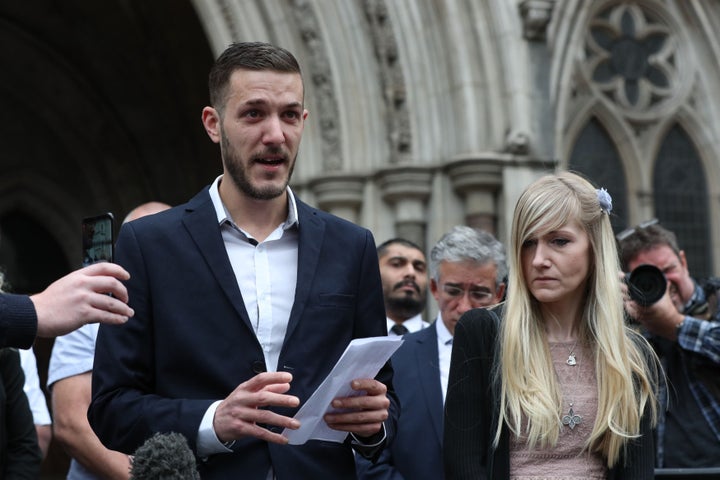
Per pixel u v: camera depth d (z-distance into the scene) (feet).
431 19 30.60
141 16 41.04
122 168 44.50
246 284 9.87
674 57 35.27
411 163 30.35
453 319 14.06
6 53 42.63
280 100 9.59
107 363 9.61
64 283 8.48
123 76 43.32
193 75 41.52
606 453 9.65
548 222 9.80
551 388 9.71
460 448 9.76
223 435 8.89
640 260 15.53
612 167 34.27
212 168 42.68
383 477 13.20
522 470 9.62
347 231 10.37
